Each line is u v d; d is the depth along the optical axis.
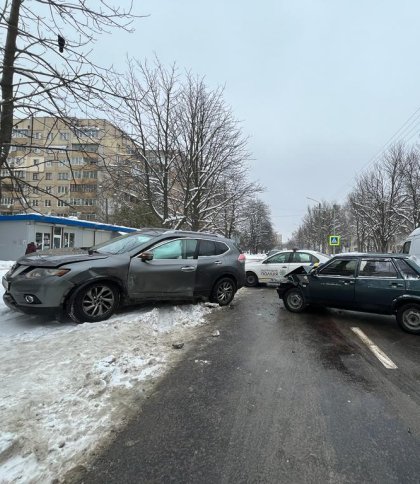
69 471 2.55
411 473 2.60
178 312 7.40
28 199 7.61
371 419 3.38
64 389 3.67
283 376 4.43
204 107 20.67
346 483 2.49
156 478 2.51
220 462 2.71
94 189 19.31
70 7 5.97
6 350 4.72
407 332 6.59
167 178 19.31
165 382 4.16
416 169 31.08
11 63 6.27
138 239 7.54
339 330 6.79
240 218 31.56
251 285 14.05
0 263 17.28
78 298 6.04
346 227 64.94
